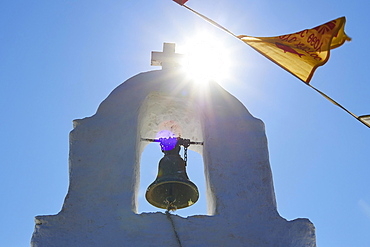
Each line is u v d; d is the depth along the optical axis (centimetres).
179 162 1116
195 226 990
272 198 1041
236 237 984
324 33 867
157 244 963
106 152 1080
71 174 1052
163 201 1092
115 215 996
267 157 1093
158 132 1209
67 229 980
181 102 1168
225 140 1111
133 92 1169
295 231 992
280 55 882
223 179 1056
